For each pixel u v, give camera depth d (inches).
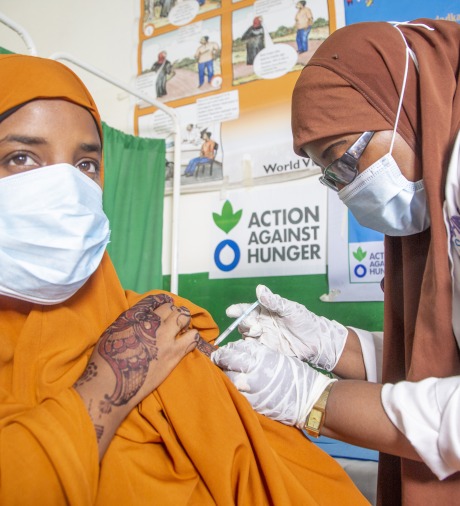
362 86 32.7
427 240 36.5
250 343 31.5
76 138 28.9
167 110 79.2
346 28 36.0
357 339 42.9
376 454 59.0
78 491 19.1
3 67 28.0
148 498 22.5
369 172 33.9
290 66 78.9
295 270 75.4
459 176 27.3
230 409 27.0
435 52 31.2
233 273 80.7
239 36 84.4
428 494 29.4
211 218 83.7
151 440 25.5
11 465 18.5
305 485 28.0
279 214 77.5
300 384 29.8
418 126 32.0
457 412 23.9
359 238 70.4
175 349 27.9
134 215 81.4
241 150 82.1
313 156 37.2
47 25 107.7
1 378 26.2
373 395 28.4
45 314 27.9
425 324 30.2
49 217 26.7
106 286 33.7
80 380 23.9
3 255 25.6
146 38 94.9
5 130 27.1
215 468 24.1
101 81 99.0
